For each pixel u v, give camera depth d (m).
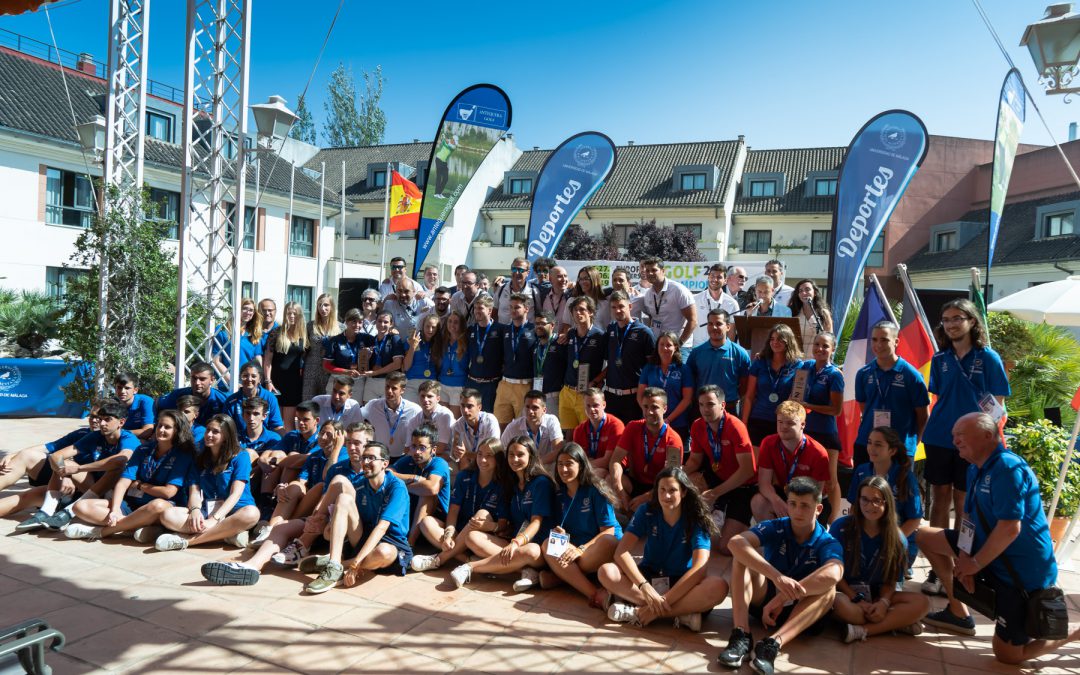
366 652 3.94
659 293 7.55
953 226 26.20
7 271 17.44
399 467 5.87
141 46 9.48
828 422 6.03
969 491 4.16
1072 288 6.11
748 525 5.93
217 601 4.57
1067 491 6.01
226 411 7.07
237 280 8.69
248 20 8.62
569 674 3.78
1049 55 5.51
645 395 5.89
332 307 8.52
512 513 5.41
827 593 4.07
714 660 3.99
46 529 5.94
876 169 7.42
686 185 30.05
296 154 34.12
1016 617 3.90
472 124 9.27
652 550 4.64
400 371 8.03
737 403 6.62
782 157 31.64
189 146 8.80
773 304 8.53
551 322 7.30
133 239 9.16
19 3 4.04
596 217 30.84
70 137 18.52
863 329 6.26
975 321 5.07
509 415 7.48
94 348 9.07
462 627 4.32
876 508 4.24
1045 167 25.12
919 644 4.25
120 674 3.60
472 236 32.09
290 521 5.55
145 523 5.70
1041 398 8.09
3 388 10.95
